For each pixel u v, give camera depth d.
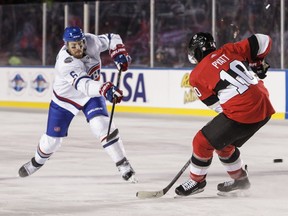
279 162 10.88
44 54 23.75
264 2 20.52
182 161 11.66
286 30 20.23
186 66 21.69
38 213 7.58
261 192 8.77
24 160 11.86
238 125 7.84
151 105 21.81
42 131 16.58
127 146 13.69
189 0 21.56
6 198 8.45
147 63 22.23
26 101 24.05
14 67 24.25
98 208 7.83
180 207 7.85
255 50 7.95
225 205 7.95
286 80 19.56
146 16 22.22
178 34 21.77
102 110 9.51
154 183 9.51
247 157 12.19
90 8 22.98
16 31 24.17
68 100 9.41
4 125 17.95
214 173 10.23
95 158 11.98
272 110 8.00
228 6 21.03
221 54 7.89
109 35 9.52
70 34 8.95
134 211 7.65
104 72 22.72
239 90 7.76
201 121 19.00
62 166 11.05
